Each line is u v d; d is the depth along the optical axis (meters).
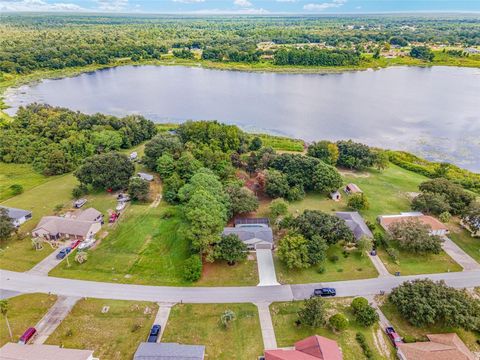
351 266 67.12
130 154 122.38
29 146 117.62
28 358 44.16
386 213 85.75
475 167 115.25
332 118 163.25
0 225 70.31
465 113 168.12
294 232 68.75
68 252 70.19
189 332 52.50
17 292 59.41
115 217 82.69
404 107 178.12
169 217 82.94
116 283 62.19
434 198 82.44
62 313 55.31
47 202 90.56
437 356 46.44
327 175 91.31
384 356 49.09
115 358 48.16
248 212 83.81
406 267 66.94
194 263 63.06
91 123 133.88
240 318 55.16
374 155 109.19
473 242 74.56
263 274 64.62
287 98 196.00
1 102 180.62
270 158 101.44
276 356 45.50
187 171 97.88
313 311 51.84
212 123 122.00
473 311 52.09
